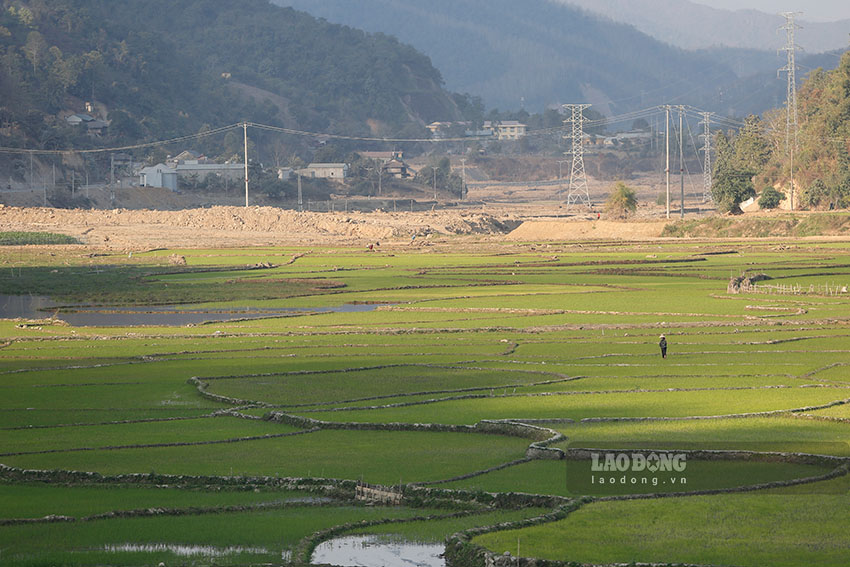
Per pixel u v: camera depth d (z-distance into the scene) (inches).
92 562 5068.9
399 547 5324.8
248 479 6614.2
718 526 5457.7
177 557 5142.7
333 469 6919.3
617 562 4913.9
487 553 5009.8
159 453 7495.1
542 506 5999.0
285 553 5216.5
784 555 4997.5
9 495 6378.0
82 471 6850.4
